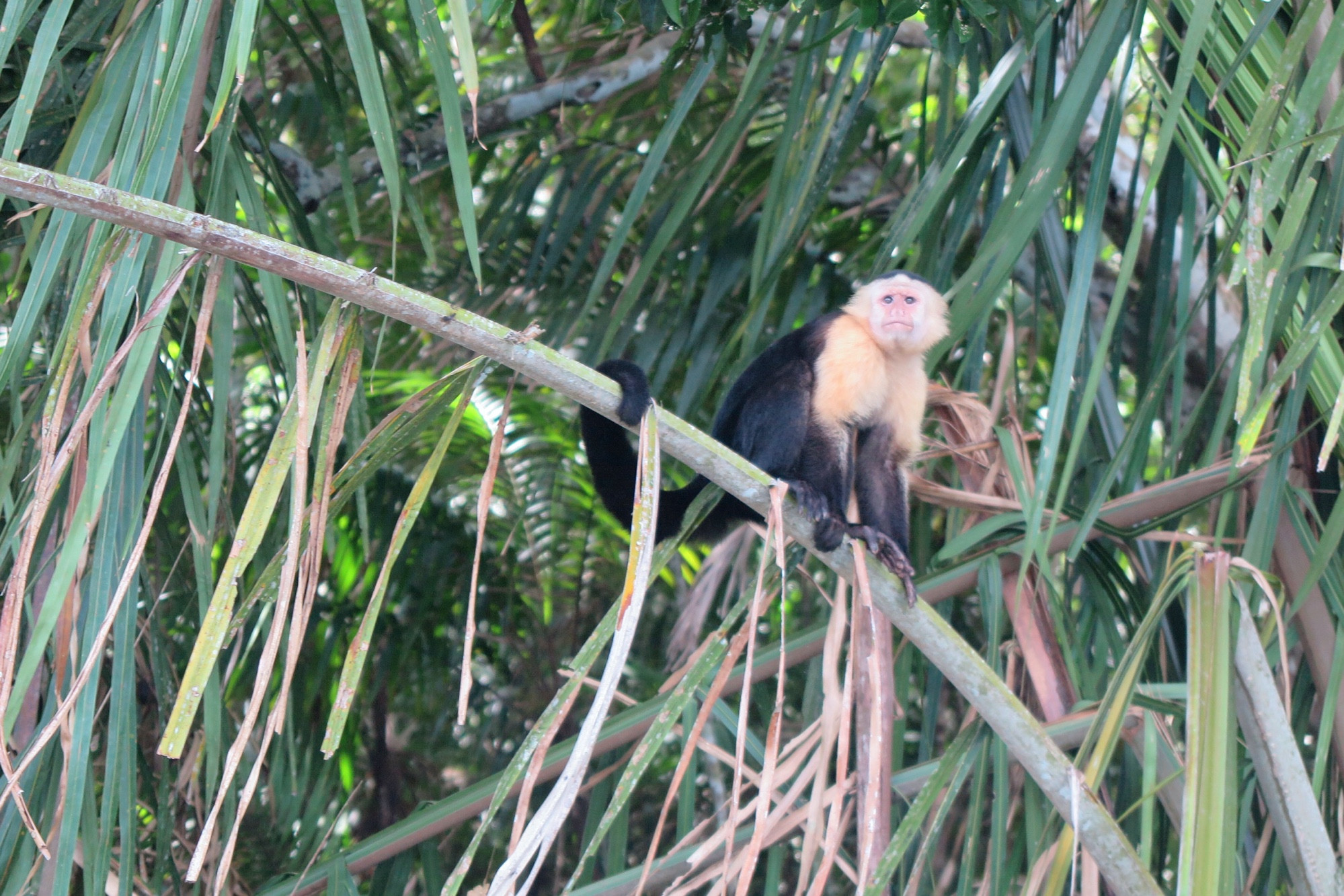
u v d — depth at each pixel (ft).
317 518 10.50
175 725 9.54
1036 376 30.45
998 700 13.87
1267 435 18.37
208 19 14.26
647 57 28.73
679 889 14.51
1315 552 15.60
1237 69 14.90
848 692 12.86
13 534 13.09
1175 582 13.88
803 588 28.55
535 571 28.17
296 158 27.45
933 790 14.06
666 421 12.25
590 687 29.43
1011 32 19.63
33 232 14.25
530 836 9.56
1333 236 14.48
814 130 19.84
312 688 24.71
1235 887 13.37
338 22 28.94
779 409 19.21
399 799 29.73
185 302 16.81
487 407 26.81
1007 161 19.84
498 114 28.63
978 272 15.55
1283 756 13.55
